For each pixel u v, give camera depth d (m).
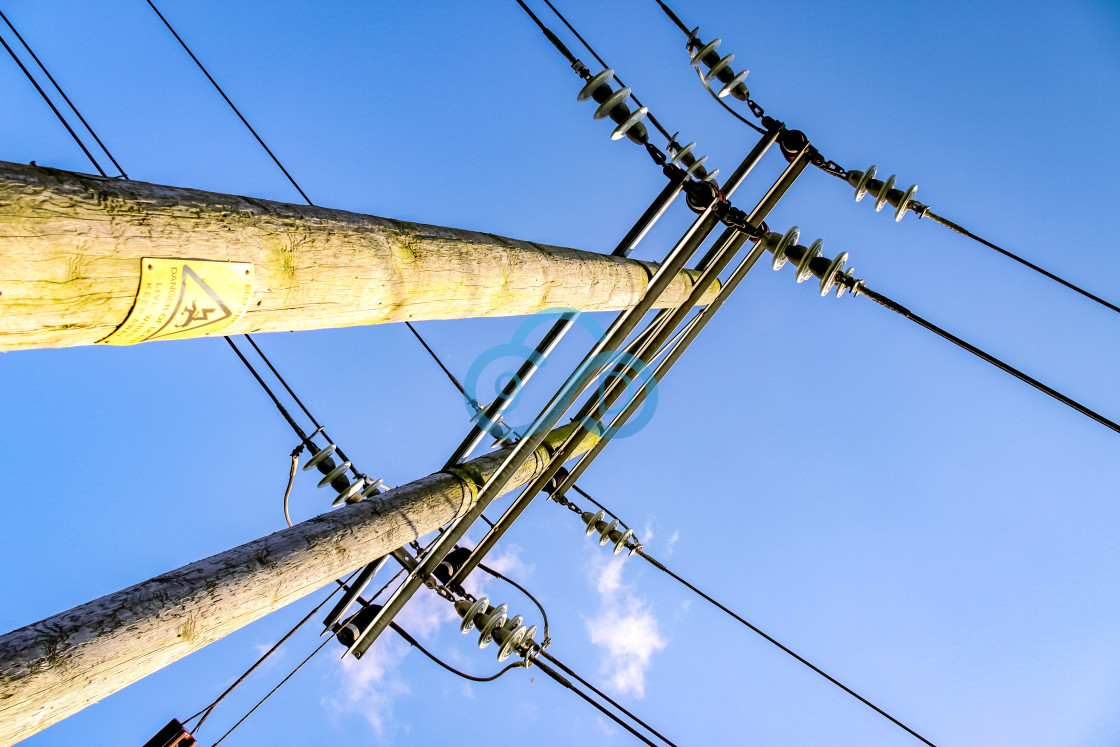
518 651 4.35
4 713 2.10
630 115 3.65
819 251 3.97
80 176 1.50
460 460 4.97
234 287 1.75
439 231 2.68
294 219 1.96
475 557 4.81
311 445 4.51
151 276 1.55
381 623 3.82
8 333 1.40
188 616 2.75
